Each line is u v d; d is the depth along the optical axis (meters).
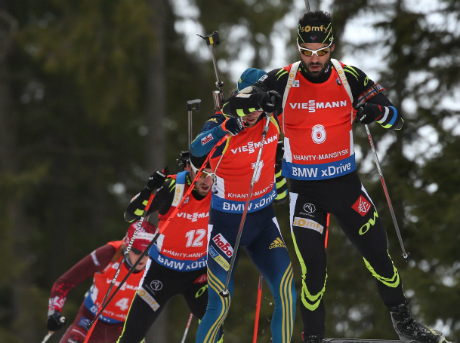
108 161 60.50
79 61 43.91
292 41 53.81
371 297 32.03
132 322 16.03
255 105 11.30
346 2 34.56
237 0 49.25
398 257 31.64
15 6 54.00
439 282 30.22
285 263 13.41
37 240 59.16
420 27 32.69
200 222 15.44
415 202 30.47
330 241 33.69
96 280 18.89
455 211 29.58
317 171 12.22
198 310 16.39
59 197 59.69
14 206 52.88
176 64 50.69
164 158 48.03
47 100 58.00
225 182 13.27
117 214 61.78
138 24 42.75
